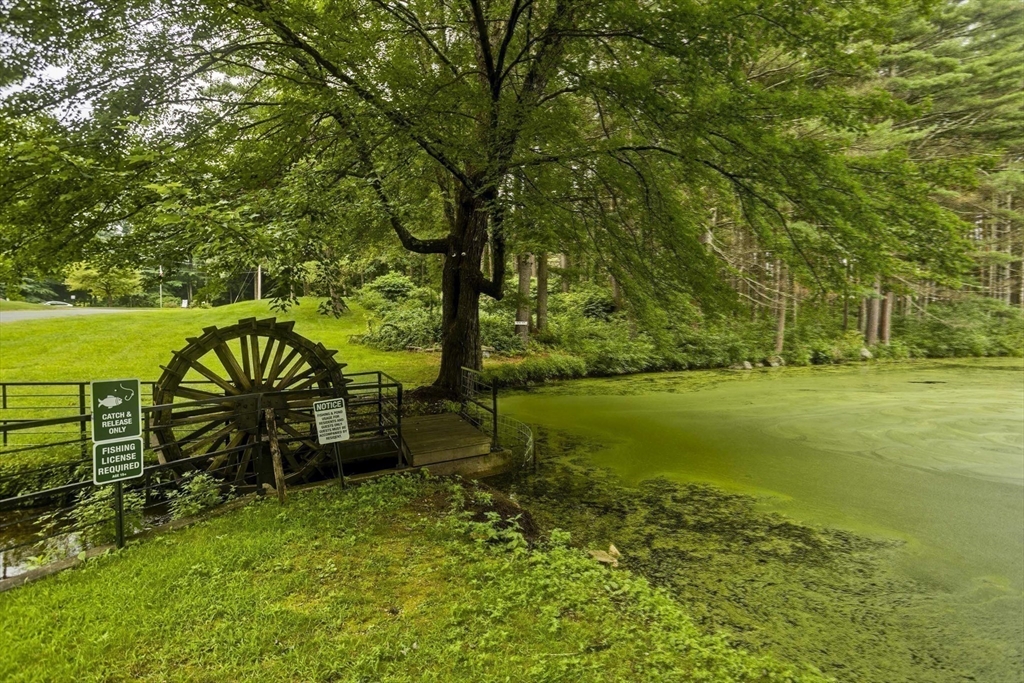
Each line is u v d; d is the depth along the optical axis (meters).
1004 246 18.42
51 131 3.75
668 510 4.81
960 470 5.98
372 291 18.77
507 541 3.58
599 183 6.29
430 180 6.98
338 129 5.95
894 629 3.04
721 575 3.65
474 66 6.63
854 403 9.74
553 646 2.36
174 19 3.73
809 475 5.79
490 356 12.76
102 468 3.07
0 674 2.03
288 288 4.71
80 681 2.01
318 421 4.36
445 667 2.18
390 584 2.85
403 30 6.14
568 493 5.22
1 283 5.17
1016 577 3.68
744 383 12.05
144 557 3.03
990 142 14.72
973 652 2.82
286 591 2.72
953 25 15.41
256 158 5.74
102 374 9.30
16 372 9.16
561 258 21.00
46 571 2.87
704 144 5.61
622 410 9.10
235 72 5.21
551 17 5.05
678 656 2.40
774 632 2.98
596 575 3.16
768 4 4.22
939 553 4.03
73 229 4.51
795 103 4.71
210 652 2.21
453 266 8.67
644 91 4.87
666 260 6.58
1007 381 12.40
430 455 5.38
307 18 4.25
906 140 12.72
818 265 5.75
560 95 6.78
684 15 4.23
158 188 3.36
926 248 5.03
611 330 15.90
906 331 19.23
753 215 5.97
